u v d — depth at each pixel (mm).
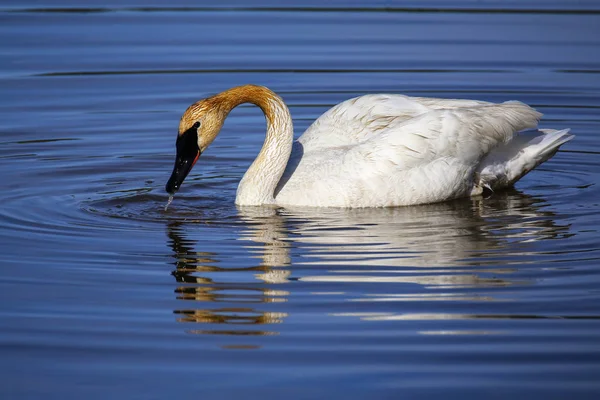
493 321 11062
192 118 14836
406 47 23953
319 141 16062
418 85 21391
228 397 9555
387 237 13734
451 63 22828
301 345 10539
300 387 9727
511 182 16391
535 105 20422
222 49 23750
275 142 15328
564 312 11250
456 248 13281
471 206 15422
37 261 12844
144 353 10398
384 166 15211
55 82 21578
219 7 27484
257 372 10008
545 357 10266
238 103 15328
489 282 12086
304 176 15430
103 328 10945
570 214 14883
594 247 13297
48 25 25375
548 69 22422
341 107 16328
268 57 23234
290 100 20719
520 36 24734
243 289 11898
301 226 14250
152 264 12719
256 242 13531
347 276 12266
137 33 24859
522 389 9672
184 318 11172
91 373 10023
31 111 20062
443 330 10859
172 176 14805
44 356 10352
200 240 13633
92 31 24969
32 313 11305
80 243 13523
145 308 11422
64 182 16469
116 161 17672
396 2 27938
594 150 18438
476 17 26438
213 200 15672
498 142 15812
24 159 17578
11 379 9922
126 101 20688
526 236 13805
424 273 12359
